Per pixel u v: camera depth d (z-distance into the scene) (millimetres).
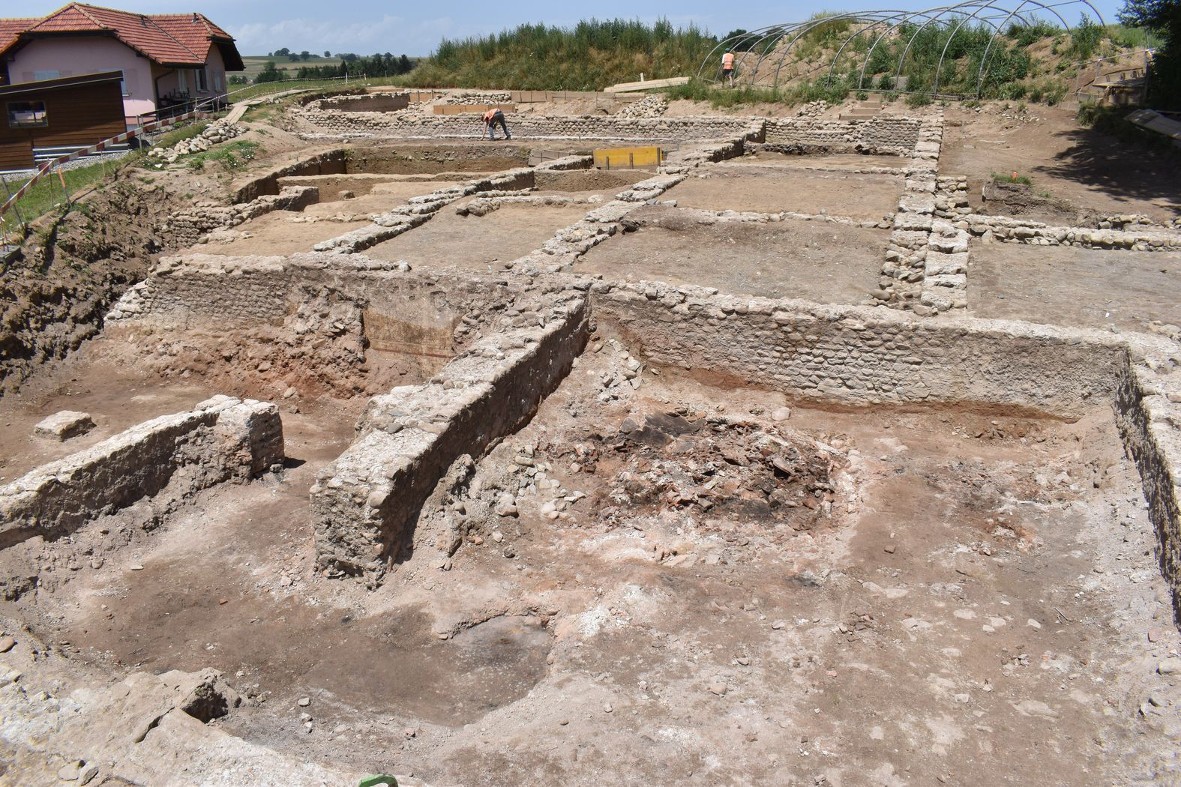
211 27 29516
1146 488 7055
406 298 11320
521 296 10625
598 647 6098
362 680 5957
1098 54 23250
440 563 7020
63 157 18094
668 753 5078
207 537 8039
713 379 10266
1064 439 8789
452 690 5832
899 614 6367
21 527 7031
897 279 10766
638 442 8969
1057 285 10852
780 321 9727
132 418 11477
